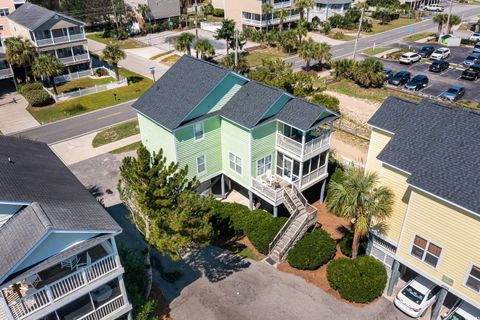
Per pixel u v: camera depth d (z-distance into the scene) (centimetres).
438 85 5338
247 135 2695
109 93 5325
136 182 2045
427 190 1805
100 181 3369
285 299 2238
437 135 2017
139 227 2238
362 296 2162
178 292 2286
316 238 2466
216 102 2838
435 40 7544
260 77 4375
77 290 1684
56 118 4612
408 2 10012
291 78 4278
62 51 5722
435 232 1870
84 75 5947
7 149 2178
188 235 2027
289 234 2561
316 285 2331
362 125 4303
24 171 1966
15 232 1565
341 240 2609
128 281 2141
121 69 6219
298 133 2998
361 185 2117
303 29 6606
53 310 1630
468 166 1822
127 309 1895
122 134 4194
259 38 7231
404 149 2061
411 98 4944
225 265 2486
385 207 2116
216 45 7306
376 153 2370
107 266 1748
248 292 2286
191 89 2816
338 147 3841
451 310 2053
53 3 8456
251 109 2722
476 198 1700
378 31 8388
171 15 8625
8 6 6681
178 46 5956
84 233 1612
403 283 2336
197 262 2511
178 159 2794
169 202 2000
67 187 1995
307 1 7656
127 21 8538
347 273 2222
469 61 5969
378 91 5222
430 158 1939
